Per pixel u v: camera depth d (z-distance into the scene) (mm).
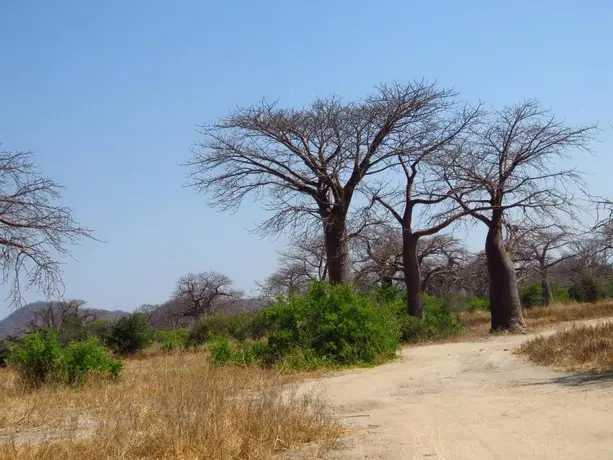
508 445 6762
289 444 7324
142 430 7387
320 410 8539
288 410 8148
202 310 61844
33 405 10945
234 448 6758
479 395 10883
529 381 12289
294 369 16641
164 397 9109
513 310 28703
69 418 9492
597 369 12570
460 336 27922
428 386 12992
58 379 14984
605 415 7906
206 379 11648
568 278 52594
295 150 26922
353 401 11047
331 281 25297
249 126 26422
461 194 28781
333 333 17859
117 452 6730
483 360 16781
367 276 41281
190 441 6906
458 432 7578
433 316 29250
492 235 29094
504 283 28859
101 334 31422
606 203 15680
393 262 39406
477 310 49750
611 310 35375
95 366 15523
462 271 44312
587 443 6621
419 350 21766
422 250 43125
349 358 17516
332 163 26594
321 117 26375
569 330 18703
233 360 17672
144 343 31406
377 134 27188
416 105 26828
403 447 6957
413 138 27828
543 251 40938
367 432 7988
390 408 10086
